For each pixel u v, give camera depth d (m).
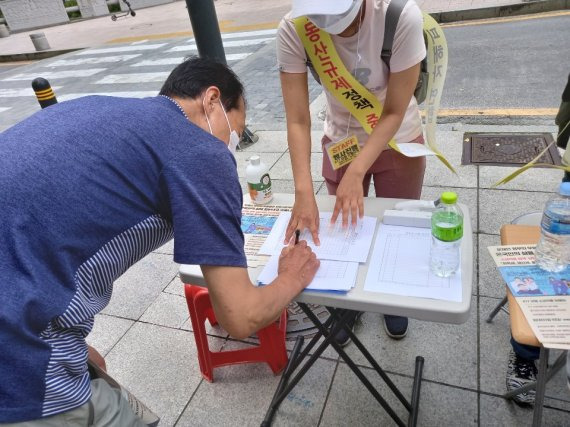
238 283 1.00
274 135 4.23
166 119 0.99
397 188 1.86
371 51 1.49
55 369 0.96
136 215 0.98
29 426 0.96
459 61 5.22
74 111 1.00
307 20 1.47
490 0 7.55
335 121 1.81
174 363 2.12
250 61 6.62
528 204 2.77
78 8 15.23
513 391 1.70
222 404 1.91
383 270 1.27
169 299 2.51
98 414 1.08
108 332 2.34
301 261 1.27
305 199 1.52
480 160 3.27
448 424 1.71
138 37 10.52
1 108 6.64
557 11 6.52
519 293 1.23
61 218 0.91
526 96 4.12
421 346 2.03
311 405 1.85
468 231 1.39
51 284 0.92
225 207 0.97
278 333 1.95
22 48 11.75
